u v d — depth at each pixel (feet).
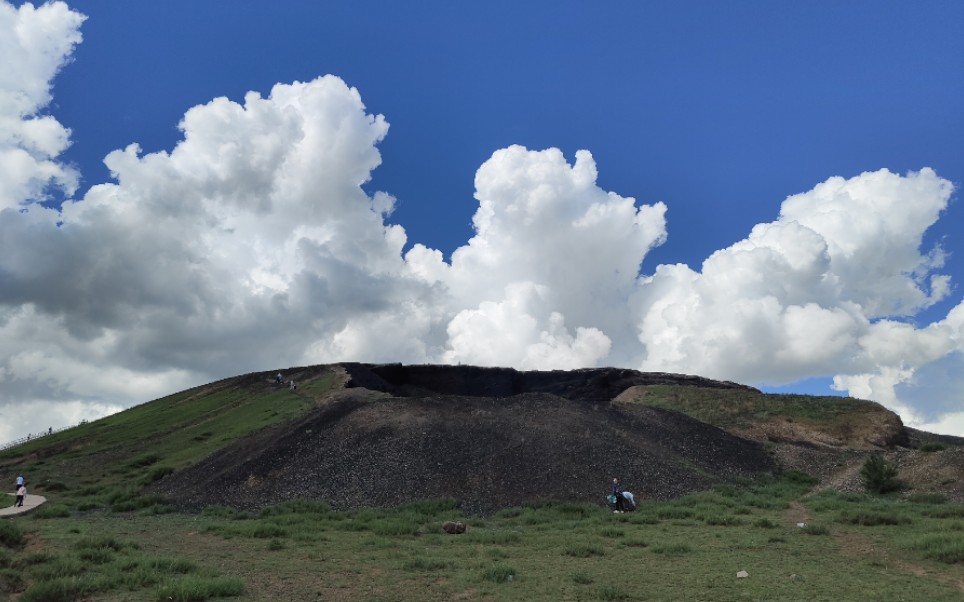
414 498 127.65
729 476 151.84
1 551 68.28
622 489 131.03
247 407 227.20
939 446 170.19
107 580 58.18
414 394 277.23
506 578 62.90
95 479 162.09
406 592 58.39
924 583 58.44
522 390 291.79
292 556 76.69
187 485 146.10
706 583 59.52
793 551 74.33
